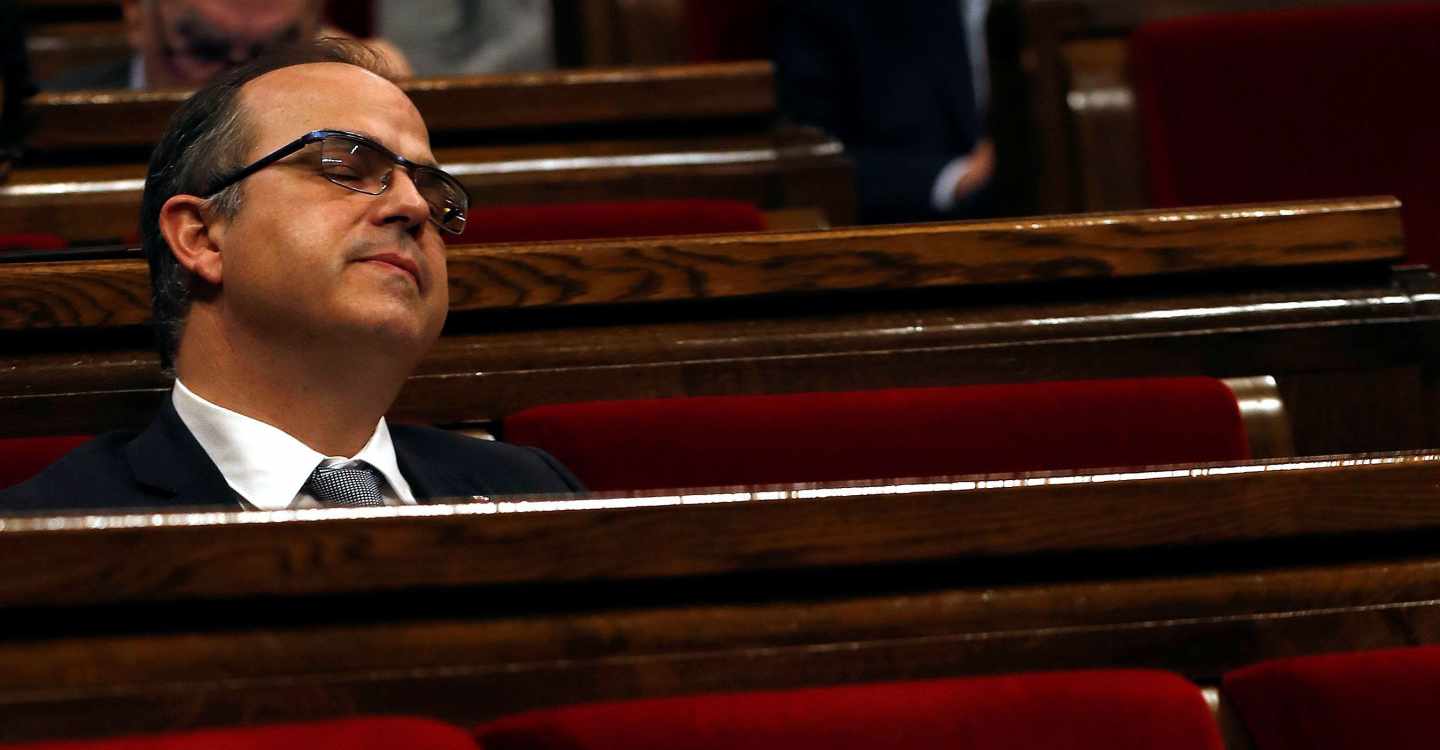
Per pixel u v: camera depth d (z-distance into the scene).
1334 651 2.17
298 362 2.79
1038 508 2.08
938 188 6.86
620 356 3.29
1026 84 5.85
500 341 3.28
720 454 2.89
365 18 6.86
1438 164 5.54
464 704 1.91
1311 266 3.50
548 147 4.81
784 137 4.98
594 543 1.95
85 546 1.83
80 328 3.14
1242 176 5.55
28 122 4.48
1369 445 3.47
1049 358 3.38
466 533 1.92
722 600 2.00
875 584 2.05
